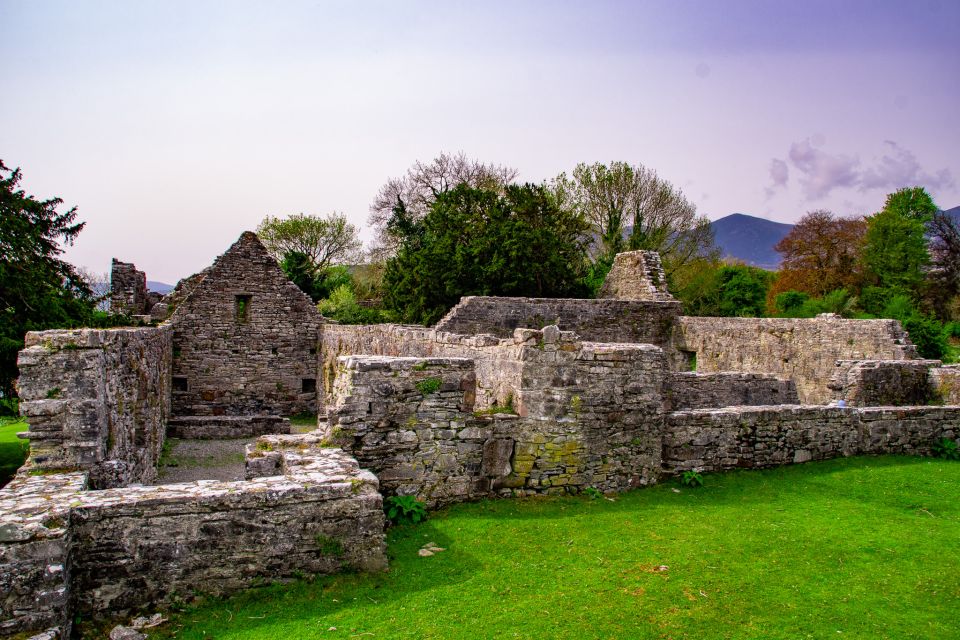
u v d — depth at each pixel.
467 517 9.20
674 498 10.44
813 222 58.31
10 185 16.27
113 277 32.50
